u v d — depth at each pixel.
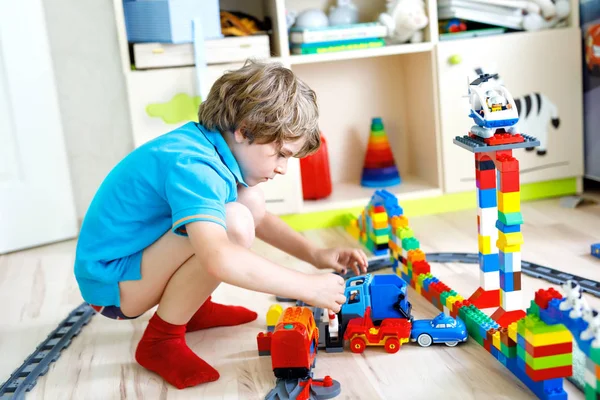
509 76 1.93
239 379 1.16
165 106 1.83
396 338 1.20
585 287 1.38
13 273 1.78
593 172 2.00
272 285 1.06
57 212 2.01
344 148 2.22
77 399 1.14
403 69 2.19
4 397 1.15
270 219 1.36
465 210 2.02
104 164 2.14
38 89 1.94
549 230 1.77
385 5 2.14
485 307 1.31
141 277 1.17
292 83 1.13
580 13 1.96
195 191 1.04
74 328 1.41
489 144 1.14
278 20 1.85
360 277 1.31
